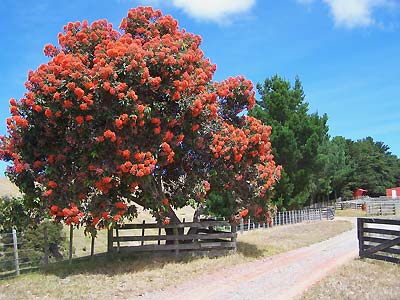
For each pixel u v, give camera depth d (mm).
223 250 15109
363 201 56156
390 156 103562
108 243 14133
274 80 37875
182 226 14547
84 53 12719
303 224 33125
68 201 11586
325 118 45875
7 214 13258
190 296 9398
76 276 11328
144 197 13094
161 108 12430
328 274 11453
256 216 15906
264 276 11539
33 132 11914
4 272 13867
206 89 13898
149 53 11992
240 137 14125
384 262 13039
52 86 10953
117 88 11031
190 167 14500
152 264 12844
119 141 11328
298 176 36281
